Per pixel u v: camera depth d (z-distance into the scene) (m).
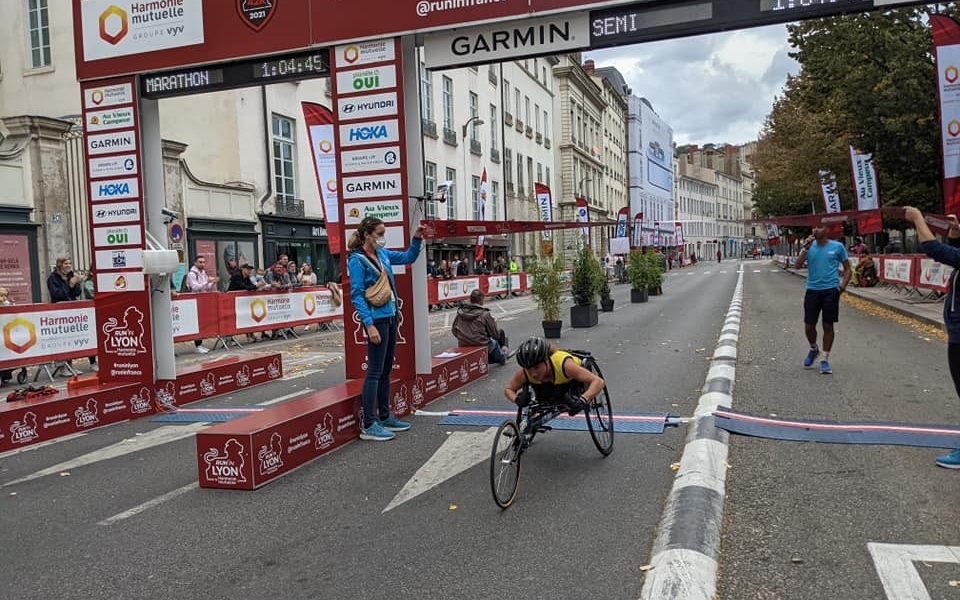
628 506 4.56
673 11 6.60
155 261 7.86
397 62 7.39
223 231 18.98
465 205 34.38
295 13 7.66
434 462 5.71
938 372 8.64
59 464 6.14
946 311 5.08
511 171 41.78
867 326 13.74
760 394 7.60
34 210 15.09
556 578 3.59
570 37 6.91
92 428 7.45
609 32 6.79
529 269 14.20
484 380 9.43
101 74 8.30
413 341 7.59
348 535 4.28
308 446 5.85
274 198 21.53
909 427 6.04
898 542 3.86
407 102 7.76
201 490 5.27
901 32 17.72
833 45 18.98
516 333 15.05
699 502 4.34
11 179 14.63
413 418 7.27
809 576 3.51
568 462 5.53
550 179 50.88
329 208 10.66
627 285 39.44
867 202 23.42
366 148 7.59
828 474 4.98
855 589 3.37
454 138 32.91
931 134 18.09
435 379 8.16
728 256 136.88
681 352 11.18
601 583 3.52
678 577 3.40
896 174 20.44
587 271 15.59
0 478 5.78
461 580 3.62
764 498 4.59
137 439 6.96
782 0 6.31
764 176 46.34
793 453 5.47
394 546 4.08
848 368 9.04
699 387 8.29
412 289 7.61
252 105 20.64
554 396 5.16
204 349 13.30
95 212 8.38
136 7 8.15
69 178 15.84
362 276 6.22
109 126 8.30
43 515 4.84
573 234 19.48
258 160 20.84
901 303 17.20
